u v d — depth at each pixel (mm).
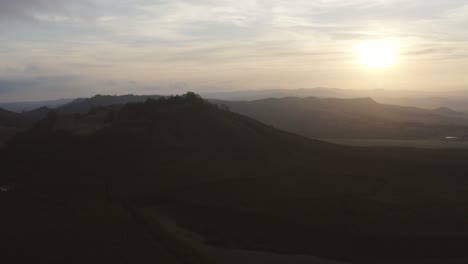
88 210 59969
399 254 53562
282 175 81188
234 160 88750
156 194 69188
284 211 63406
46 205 62312
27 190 70188
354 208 65875
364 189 75938
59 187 71438
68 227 52938
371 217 62469
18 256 43812
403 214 64000
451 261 52000
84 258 43875
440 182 84375
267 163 89000
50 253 44781
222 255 50625
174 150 90688
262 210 63312
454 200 71625
